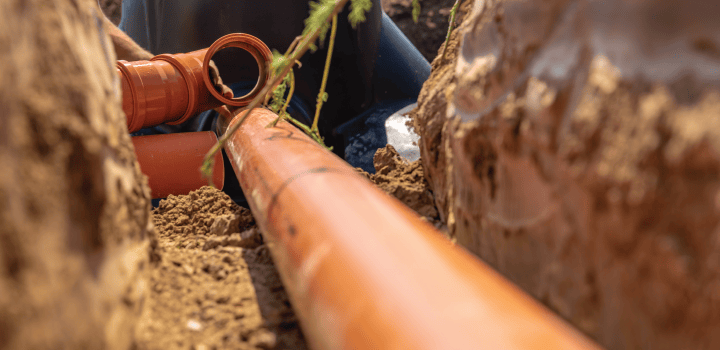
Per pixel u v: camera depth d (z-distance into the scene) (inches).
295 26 233.5
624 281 39.3
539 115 50.2
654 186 36.3
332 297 39.8
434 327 30.8
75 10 50.9
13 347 28.7
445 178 93.9
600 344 42.7
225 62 229.3
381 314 33.9
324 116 240.2
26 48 36.8
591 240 42.8
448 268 37.4
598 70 43.3
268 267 80.7
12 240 30.2
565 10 48.9
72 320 34.9
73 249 37.6
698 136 33.3
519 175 54.3
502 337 29.4
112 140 53.3
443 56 117.6
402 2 578.6
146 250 64.0
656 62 37.9
